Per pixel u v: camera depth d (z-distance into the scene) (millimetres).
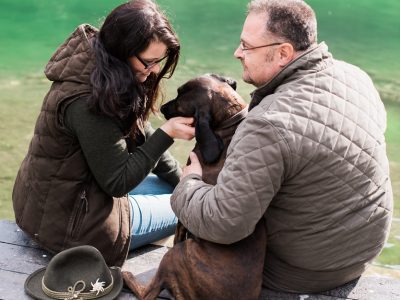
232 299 4621
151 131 5809
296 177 4418
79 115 4926
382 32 14422
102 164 5027
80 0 15328
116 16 4867
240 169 4328
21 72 11672
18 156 9094
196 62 12133
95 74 4859
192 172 4844
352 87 4582
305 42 4492
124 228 5418
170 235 5934
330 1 16266
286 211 4625
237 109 4988
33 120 10031
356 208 4602
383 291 5176
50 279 5027
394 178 8898
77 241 5289
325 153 4355
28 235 5527
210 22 14461
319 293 5117
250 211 4359
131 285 5137
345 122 4438
